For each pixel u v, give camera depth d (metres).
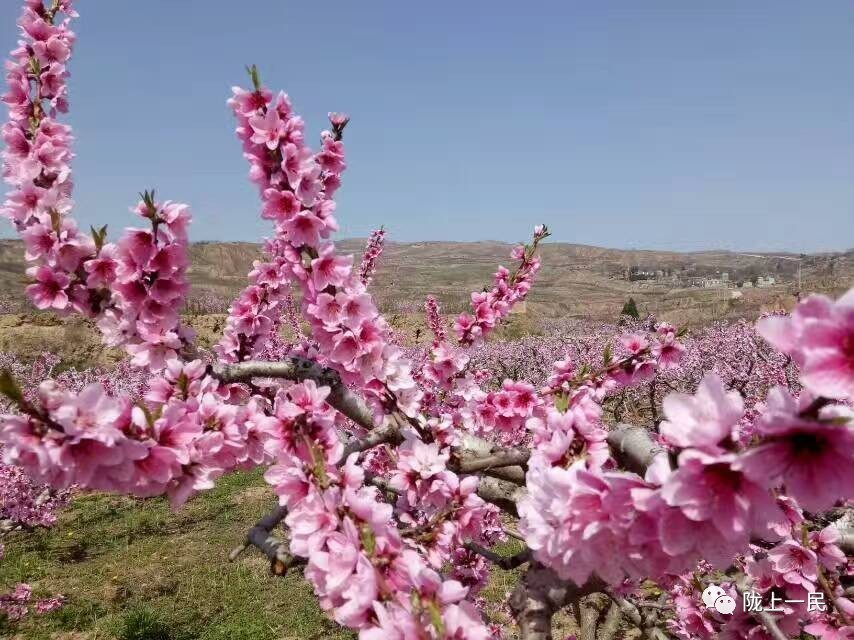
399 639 1.15
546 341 21.73
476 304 3.86
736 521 0.97
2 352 18.62
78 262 2.07
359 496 1.60
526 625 1.60
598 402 3.04
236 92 2.17
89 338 20.09
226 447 1.79
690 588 3.02
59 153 2.19
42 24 2.39
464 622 1.17
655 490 1.05
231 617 7.63
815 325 0.84
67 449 1.39
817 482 0.92
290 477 1.65
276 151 2.18
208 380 2.06
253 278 2.85
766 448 0.92
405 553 1.34
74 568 9.23
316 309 2.24
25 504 7.80
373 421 2.45
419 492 2.11
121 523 11.20
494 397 3.01
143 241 2.04
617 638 4.90
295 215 2.15
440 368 3.68
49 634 7.23
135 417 1.55
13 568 9.04
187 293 2.19
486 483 2.30
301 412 1.85
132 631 7.11
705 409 1.01
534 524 1.25
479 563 3.67
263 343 2.88
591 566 1.17
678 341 3.06
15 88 2.32
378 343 2.30
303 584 8.62
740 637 2.33
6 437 1.35
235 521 11.39
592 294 103.62
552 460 1.60
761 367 9.72
